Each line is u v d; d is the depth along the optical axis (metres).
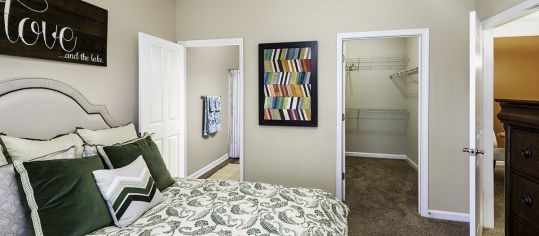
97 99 2.45
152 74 2.89
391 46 5.41
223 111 5.20
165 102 3.13
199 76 4.25
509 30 4.52
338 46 3.07
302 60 3.16
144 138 2.24
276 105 3.27
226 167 4.79
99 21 2.43
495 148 3.91
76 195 1.41
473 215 1.95
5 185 1.29
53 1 2.02
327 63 3.12
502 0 2.27
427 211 2.88
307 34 3.16
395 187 3.76
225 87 5.25
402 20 2.87
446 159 2.82
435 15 2.79
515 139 1.65
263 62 3.27
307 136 3.23
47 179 1.35
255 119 3.38
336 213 1.83
